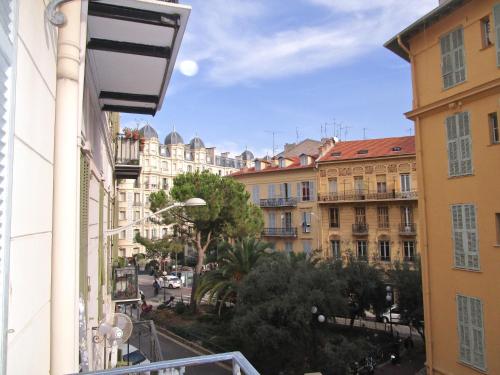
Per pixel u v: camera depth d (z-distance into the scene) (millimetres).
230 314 25719
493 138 11617
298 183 42688
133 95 9047
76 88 4016
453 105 12672
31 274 2898
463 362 12094
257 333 17172
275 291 18531
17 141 2451
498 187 11273
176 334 26094
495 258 11266
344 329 25500
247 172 46906
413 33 14203
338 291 18703
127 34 5887
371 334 24984
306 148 51281
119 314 9266
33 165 2928
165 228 65500
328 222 39750
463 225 12297
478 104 11961
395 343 22328
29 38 2750
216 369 19906
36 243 3074
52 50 3662
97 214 10102
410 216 35406
